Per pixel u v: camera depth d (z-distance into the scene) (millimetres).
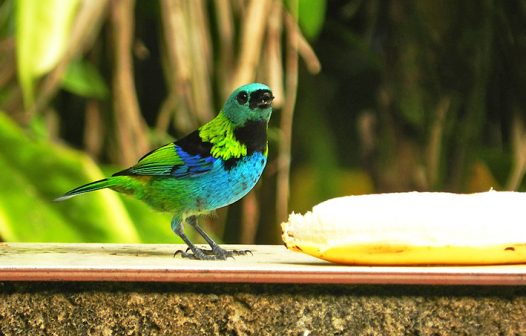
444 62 3594
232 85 3203
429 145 3625
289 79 3227
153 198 2910
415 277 2746
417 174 3662
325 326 2764
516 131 3625
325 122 3748
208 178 2896
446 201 2795
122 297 2760
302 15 3299
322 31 3764
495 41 3604
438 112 3607
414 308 2764
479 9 3545
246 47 3193
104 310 2760
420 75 3611
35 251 2861
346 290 2764
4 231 3156
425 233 2779
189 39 3195
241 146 2895
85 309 2760
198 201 2902
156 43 3619
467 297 2764
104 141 3289
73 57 3191
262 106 2887
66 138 3457
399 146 3682
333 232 2787
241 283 2760
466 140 3604
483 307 2764
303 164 3719
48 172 3180
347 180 3771
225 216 3393
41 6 3109
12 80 3252
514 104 3643
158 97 3678
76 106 3447
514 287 2766
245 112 2889
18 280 2746
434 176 3637
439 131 3609
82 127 3461
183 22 3193
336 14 3766
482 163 3699
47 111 3373
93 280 2748
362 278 2744
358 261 2787
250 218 3307
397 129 3684
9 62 3256
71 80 3260
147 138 3248
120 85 3236
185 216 2908
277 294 2762
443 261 2783
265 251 2891
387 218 2781
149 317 2760
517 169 3480
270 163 3576
